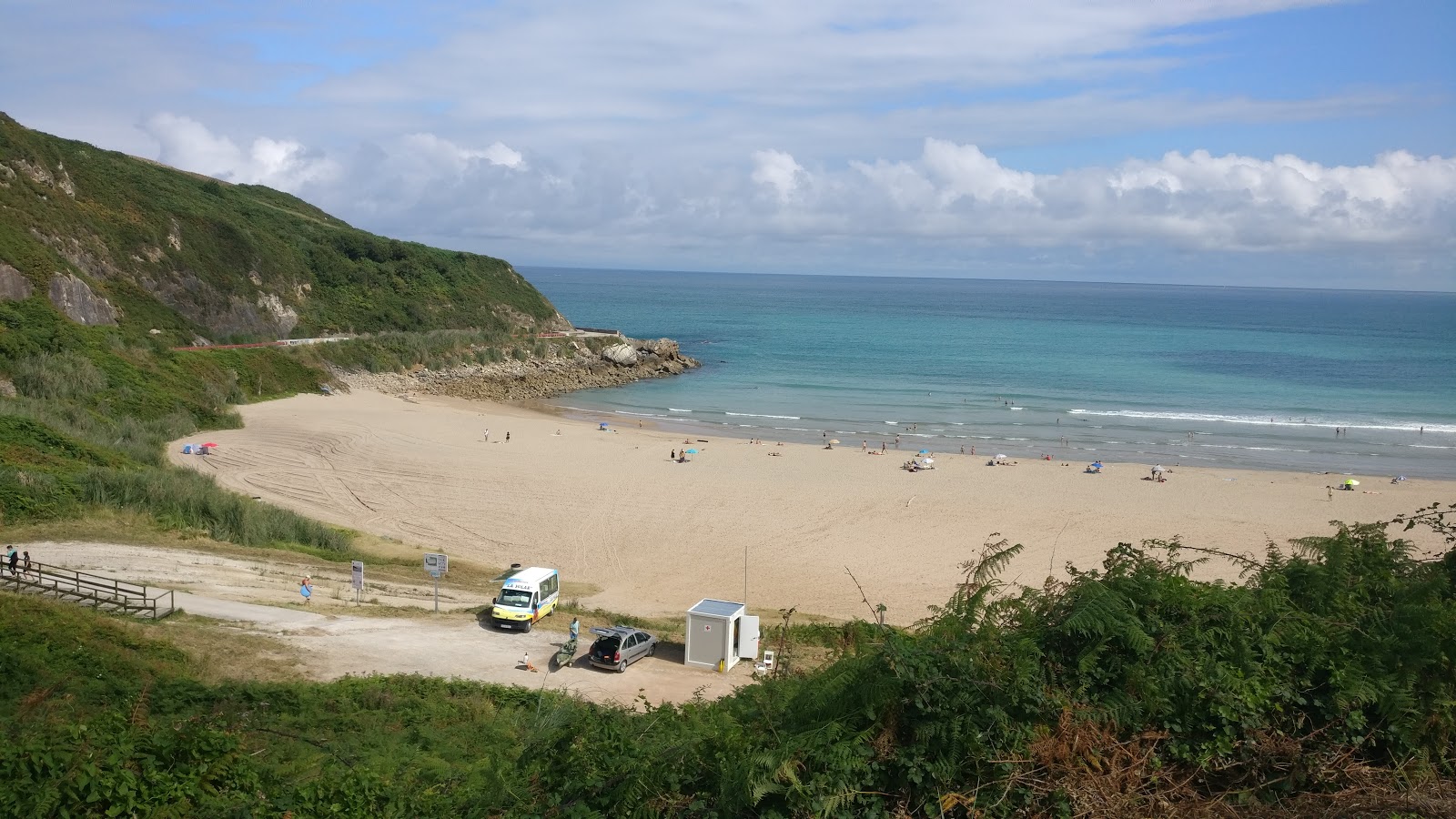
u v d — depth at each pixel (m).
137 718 11.48
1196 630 6.87
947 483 54.19
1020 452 66.25
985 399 90.81
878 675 6.53
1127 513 47.59
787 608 32.78
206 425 60.84
